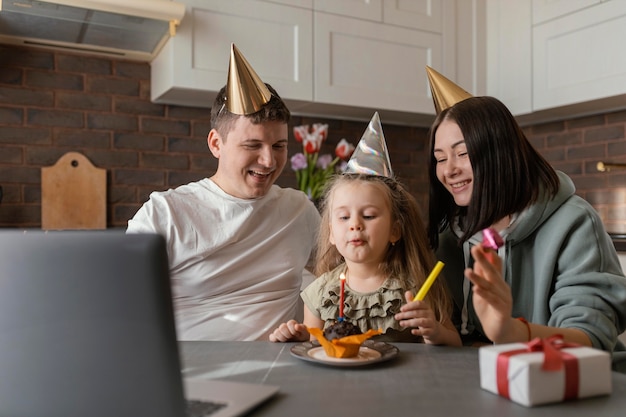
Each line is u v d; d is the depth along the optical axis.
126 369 0.60
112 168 2.46
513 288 1.29
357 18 2.58
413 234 1.40
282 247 1.60
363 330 1.29
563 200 1.28
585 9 2.42
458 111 1.30
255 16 2.34
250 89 1.44
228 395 0.74
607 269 1.20
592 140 2.72
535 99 2.65
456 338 1.12
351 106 2.60
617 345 1.28
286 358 0.97
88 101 2.42
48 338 0.61
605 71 2.34
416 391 0.77
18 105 2.31
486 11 2.92
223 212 1.52
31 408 0.62
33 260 0.60
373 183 1.36
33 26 2.09
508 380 0.73
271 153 1.47
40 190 2.34
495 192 1.24
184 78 2.22
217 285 1.52
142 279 0.58
